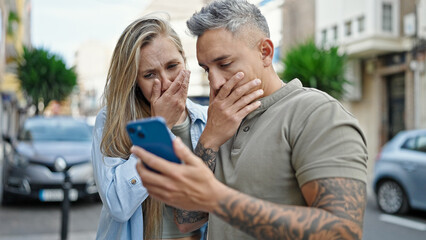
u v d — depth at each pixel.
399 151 5.91
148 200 1.54
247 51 1.08
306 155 0.97
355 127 0.98
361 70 13.71
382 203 6.17
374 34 12.09
